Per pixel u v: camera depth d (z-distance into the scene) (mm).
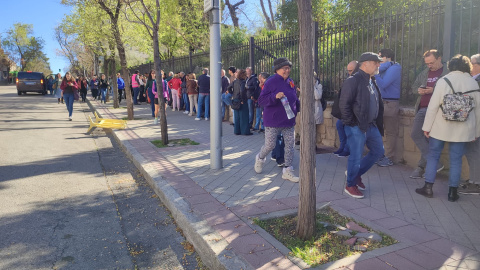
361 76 4422
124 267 3328
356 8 10000
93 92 23375
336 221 3867
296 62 9023
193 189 4949
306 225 3387
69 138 9812
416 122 5188
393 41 8703
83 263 3393
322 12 12945
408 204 4316
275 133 5402
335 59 7867
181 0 19188
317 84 7305
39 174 6328
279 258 3023
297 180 5227
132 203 4957
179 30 20594
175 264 3373
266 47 10164
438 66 5098
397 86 5996
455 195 4363
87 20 13430
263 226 3699
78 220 4383
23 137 9766
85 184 5789
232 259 3021
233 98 9352
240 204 4328
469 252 3133
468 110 4125
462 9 5355
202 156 6984
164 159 6758
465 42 7422
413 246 3234
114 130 10312
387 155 6250
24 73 28875
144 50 19828
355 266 2896
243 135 9469
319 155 6992
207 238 3402
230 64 12430
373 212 4074
